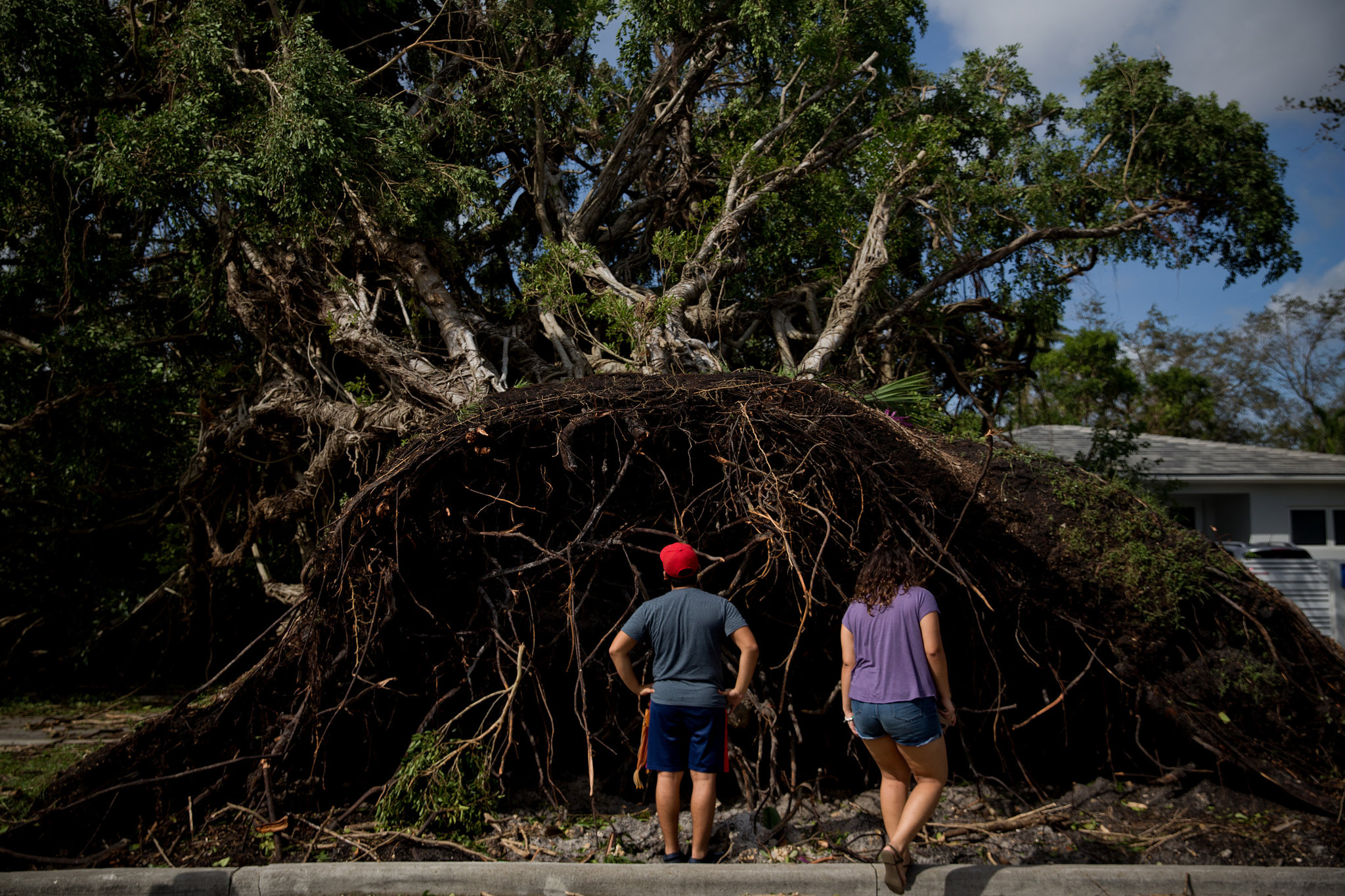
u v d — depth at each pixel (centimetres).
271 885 385
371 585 498
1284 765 484
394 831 437
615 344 952
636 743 506
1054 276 1433
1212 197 1429
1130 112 1419
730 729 515
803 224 1234
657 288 1237
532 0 1098
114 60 1084
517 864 385
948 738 532
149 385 1138
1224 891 382
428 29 1094
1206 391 2955
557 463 539
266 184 827
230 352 1227
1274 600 534
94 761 470
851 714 388
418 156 914
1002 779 514
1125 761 518
